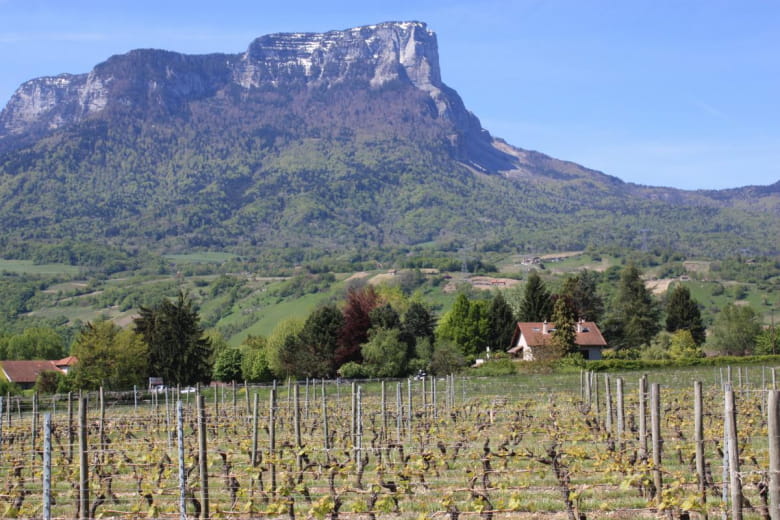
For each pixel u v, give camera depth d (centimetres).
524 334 8506
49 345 11256
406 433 3000
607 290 13925
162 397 5878
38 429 3269
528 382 6028
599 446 2581
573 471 1922
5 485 2183
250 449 2480
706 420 3278
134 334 7188
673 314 10194
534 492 1972
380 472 1981
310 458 2544
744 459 2098
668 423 2972
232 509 1827
